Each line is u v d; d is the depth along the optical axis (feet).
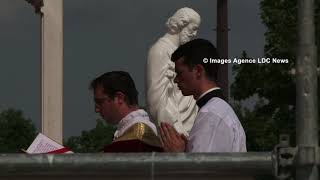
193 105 74.64
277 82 137.49
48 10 79.41
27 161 21.06
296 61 20.83
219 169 20.88
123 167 20.97
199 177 20.97
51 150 31.81
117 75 34.32
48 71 79.41
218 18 79.77
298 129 20.68
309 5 20.68
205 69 29.66
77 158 21.03
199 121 28.58
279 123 141.90
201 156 20.86
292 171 20.65
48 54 79.41
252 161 20.75
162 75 73.97
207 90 29.55
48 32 79.56
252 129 149.89
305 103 20.61
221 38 79.61
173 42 75.00
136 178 21.08
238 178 21.04
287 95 137.59
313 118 20.56
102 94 34.19
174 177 21.07
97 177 21.17
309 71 20.62
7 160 21.03
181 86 30.14
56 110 79.41
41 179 21.22
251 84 145.48
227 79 73.61
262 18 141.69
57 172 21.09
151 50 74.59
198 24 75.41
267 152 20.90
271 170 20.75
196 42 29.94
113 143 33.19
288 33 133.08
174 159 20.92
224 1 79.41
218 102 28.96
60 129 79.25
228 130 28.27
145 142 32.91
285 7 140.87
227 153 20.92
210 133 28.22
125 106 34.01
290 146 20.94
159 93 73.82
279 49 133.28
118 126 34.04
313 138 20.56
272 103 144.66
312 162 20.33
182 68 29.89
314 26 20.79
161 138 30.04
